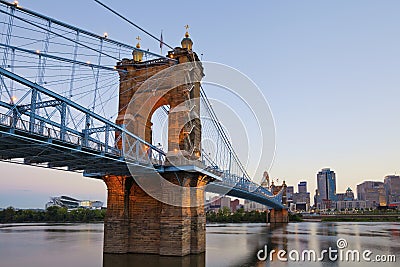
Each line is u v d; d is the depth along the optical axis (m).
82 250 54.66
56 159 35.34
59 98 29.36
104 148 35.34
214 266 40.50
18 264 42.91
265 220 186.00
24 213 162.25
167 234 42.88
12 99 26.52
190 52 49.50
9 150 31.03
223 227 128.75
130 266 38.97
